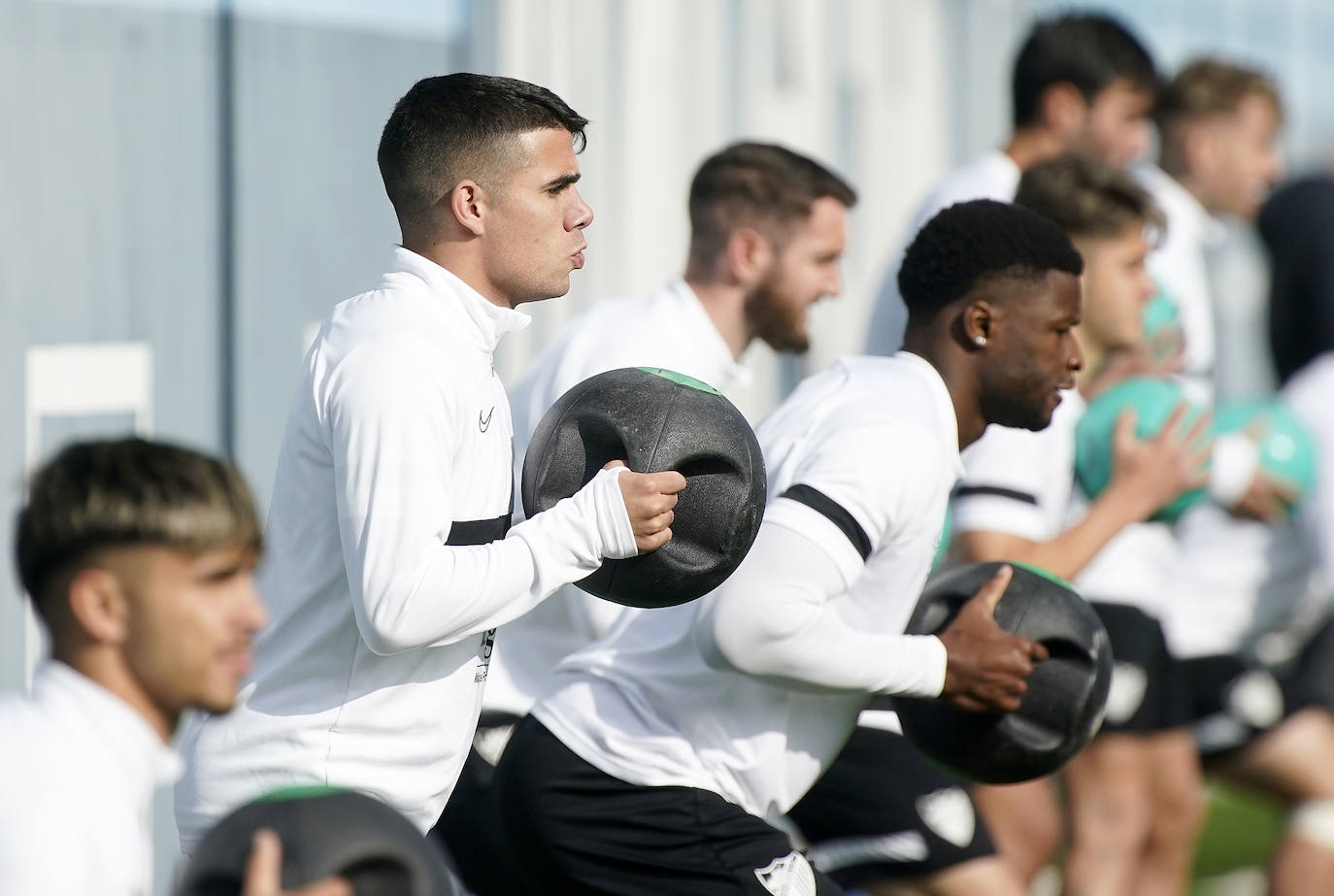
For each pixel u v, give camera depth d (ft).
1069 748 35.88
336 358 29.71
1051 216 49.19
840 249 46.93
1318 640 59.52
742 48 77.36
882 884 44.09
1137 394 50.16
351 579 28.66
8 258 51.52
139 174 54.65
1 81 51.39
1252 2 103.04
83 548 22.18
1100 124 58.80
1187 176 66.80
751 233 45.85
